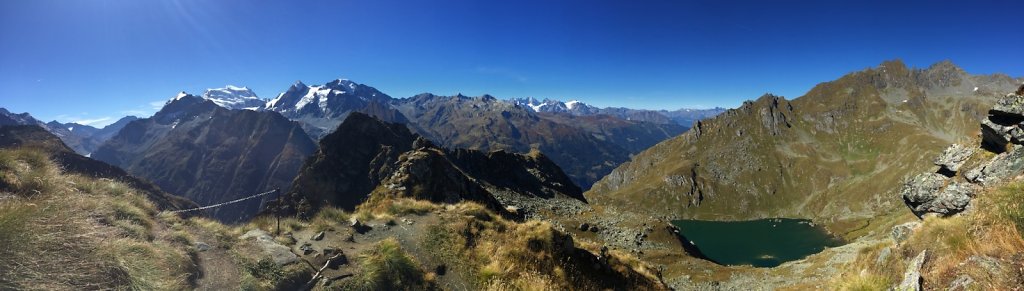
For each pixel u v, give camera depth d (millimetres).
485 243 21984
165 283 12562
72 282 10570
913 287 13727
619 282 23141
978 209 15883
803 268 68562
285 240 19328
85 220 13289
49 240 10742
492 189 107000
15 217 10406
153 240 15367
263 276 15102
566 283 20094
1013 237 12617
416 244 21109
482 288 18188
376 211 27359
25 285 9711
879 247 24391
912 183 33125
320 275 16172
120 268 11930
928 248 15875
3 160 17031
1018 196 14125
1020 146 24578
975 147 29141
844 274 24750
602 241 86750
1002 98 26953
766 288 61125
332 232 21766
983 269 11875
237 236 18688
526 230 23172
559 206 112438
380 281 16672
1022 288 10398
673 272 74500
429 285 17672
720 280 70125
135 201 19641
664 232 96250
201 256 15688
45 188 16516
